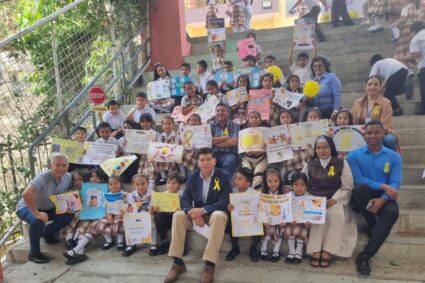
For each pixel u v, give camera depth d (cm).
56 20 518
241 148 371
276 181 313
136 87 641
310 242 299
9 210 410
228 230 324
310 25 542
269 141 361
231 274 297
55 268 329
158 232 344
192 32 1138
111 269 321
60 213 355
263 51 654
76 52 538
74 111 505
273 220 306
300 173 311
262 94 429
